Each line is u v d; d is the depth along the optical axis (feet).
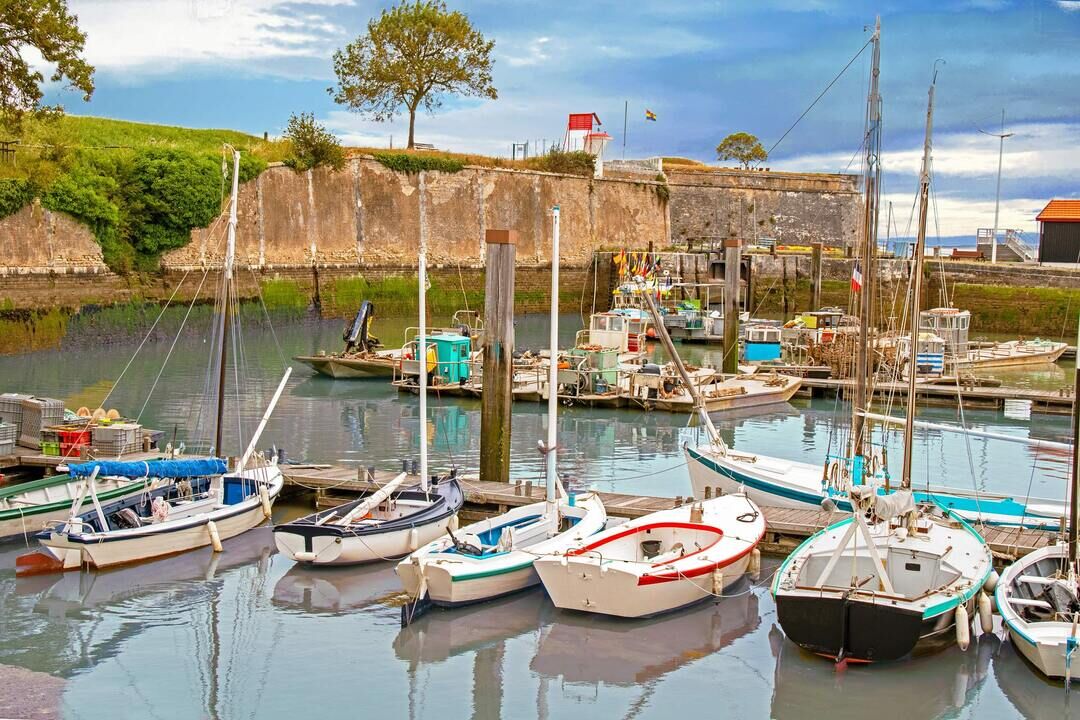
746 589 57.93
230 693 44.96
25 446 76.84
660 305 183.42
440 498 65.05
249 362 143.95
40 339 147.02
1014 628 46.68
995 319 200.85
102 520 59.00
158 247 169.99
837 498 61.11
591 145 259.80
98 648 49.29
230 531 64.28
